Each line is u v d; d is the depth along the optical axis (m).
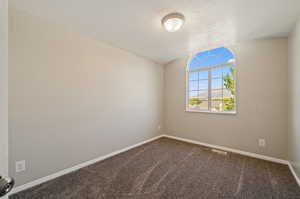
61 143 1.82
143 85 3.19
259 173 1.86
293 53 1.87
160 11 1.57
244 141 2.50
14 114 1.45
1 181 0.52
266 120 2.29
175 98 3.57
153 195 1.45
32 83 1.57
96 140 2.24
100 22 1.77
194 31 2.05
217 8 1.52
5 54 0.65
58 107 1.79
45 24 1.68
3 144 0.64
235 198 1.40
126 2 1.41
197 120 3.15
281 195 1.44
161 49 2.76
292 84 1.91
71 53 1.93
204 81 3.13
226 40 2.39
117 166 2.08
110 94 2.47
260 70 2.34
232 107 2.74
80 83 2.03
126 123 2.77
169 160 2.29
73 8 1.49
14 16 1.45
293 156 1.85
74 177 1.77
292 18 1.67
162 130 3.79
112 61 2.51
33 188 1.53
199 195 1.44
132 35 2.14
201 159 2.32
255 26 1.90
